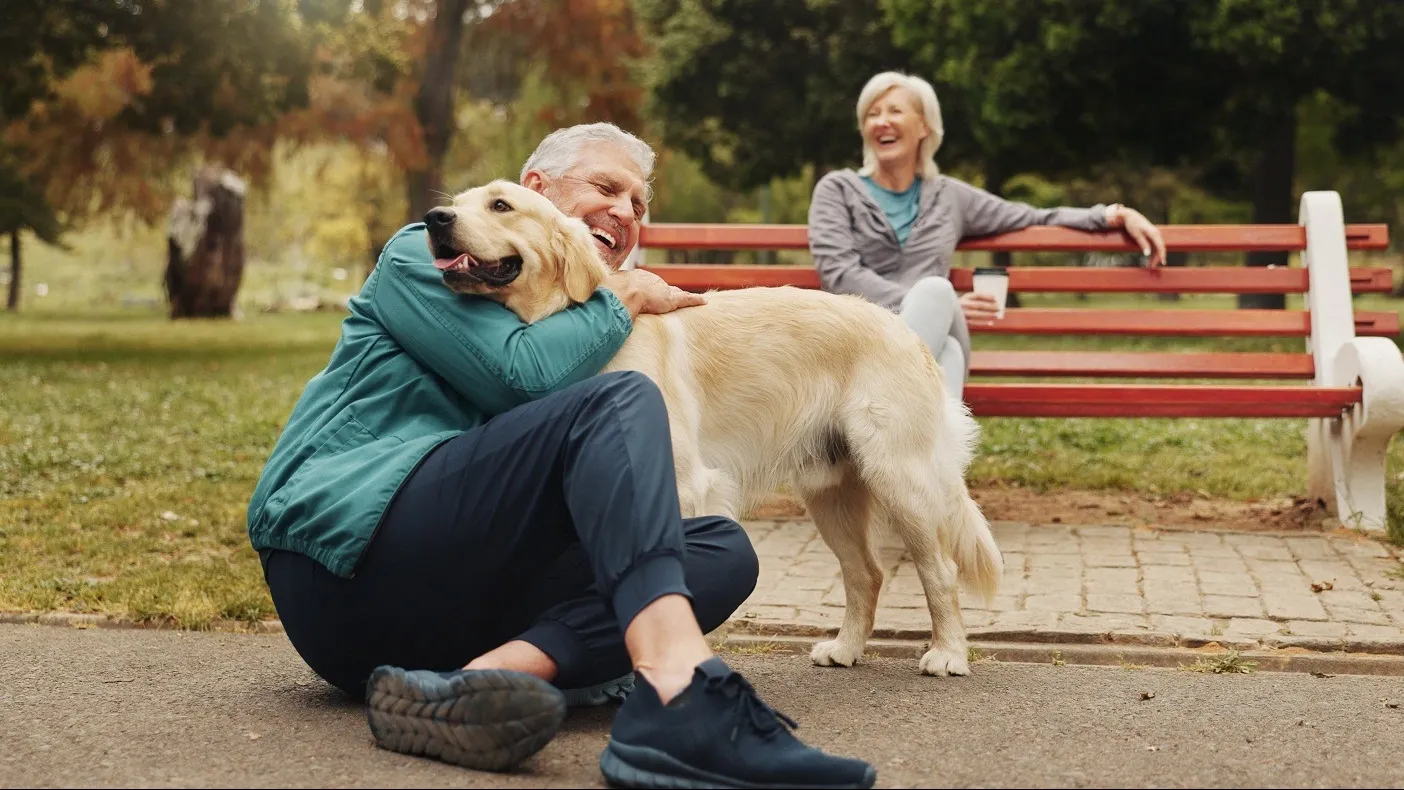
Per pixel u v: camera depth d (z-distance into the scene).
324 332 24.28
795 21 22.86
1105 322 5.92
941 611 3.56
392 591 2.77
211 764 2.55
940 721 2.98
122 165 22.30
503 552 2.72
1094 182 32.38
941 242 5.47
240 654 3.67
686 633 2.42
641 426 2.55
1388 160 25.30
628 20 26.05
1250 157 20.34
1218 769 2.57
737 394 3.44
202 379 13.44
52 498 6.27
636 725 2.39
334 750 2.65
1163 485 6.52
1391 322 5.81
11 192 34.06
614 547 2.47
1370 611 4.08
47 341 20.78
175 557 5.12
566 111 26.31
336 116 22.42
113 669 3.45
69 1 17.70
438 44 24.36
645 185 3.62
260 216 51.03
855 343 3.51
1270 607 4.14
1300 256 6.05
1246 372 5.87
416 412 2.97
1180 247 6.00
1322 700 3.20
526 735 2.43
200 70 18.23
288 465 2.92
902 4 19.06
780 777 2.30
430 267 2.95
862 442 3.47
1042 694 3.28
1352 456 5.47
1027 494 6.42
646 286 3.32
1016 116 17.58
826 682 3.45
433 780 2.43
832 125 23.14
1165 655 3.71
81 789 2.38
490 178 3.70
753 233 6.01
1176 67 17.00
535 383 2.86
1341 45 15.68
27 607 4.24
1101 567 4.76
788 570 4.82
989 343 18.27
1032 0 16.98
